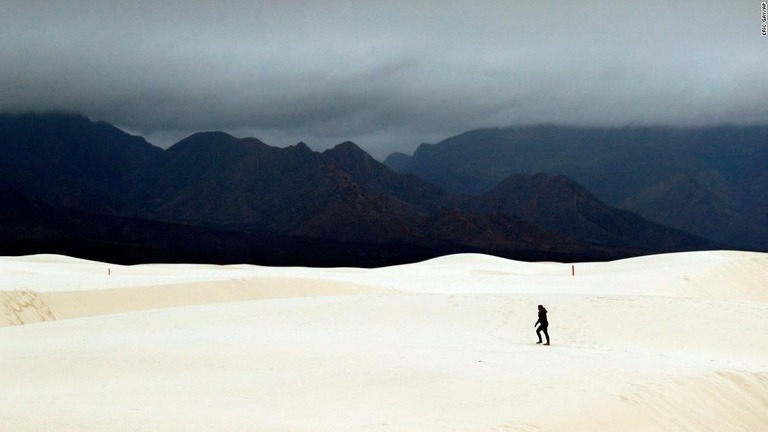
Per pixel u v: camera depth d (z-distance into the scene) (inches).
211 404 663.8
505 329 1232.8
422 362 855.7
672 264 3056.1
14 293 1582.2
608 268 3206.2
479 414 649.6
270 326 1212.5
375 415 638.5
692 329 1257.4
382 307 1400.1
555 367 837.2
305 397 696.4
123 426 564.7
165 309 1435.8
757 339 1215.6
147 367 836.0
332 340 1026.7
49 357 898.7
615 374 805.9
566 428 643.5
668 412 724.7
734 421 758.5
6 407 624.1
